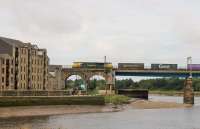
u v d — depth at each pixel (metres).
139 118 129.12
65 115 137.75
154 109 173.75
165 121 120.31
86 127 101.88
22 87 189.25
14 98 145.88
